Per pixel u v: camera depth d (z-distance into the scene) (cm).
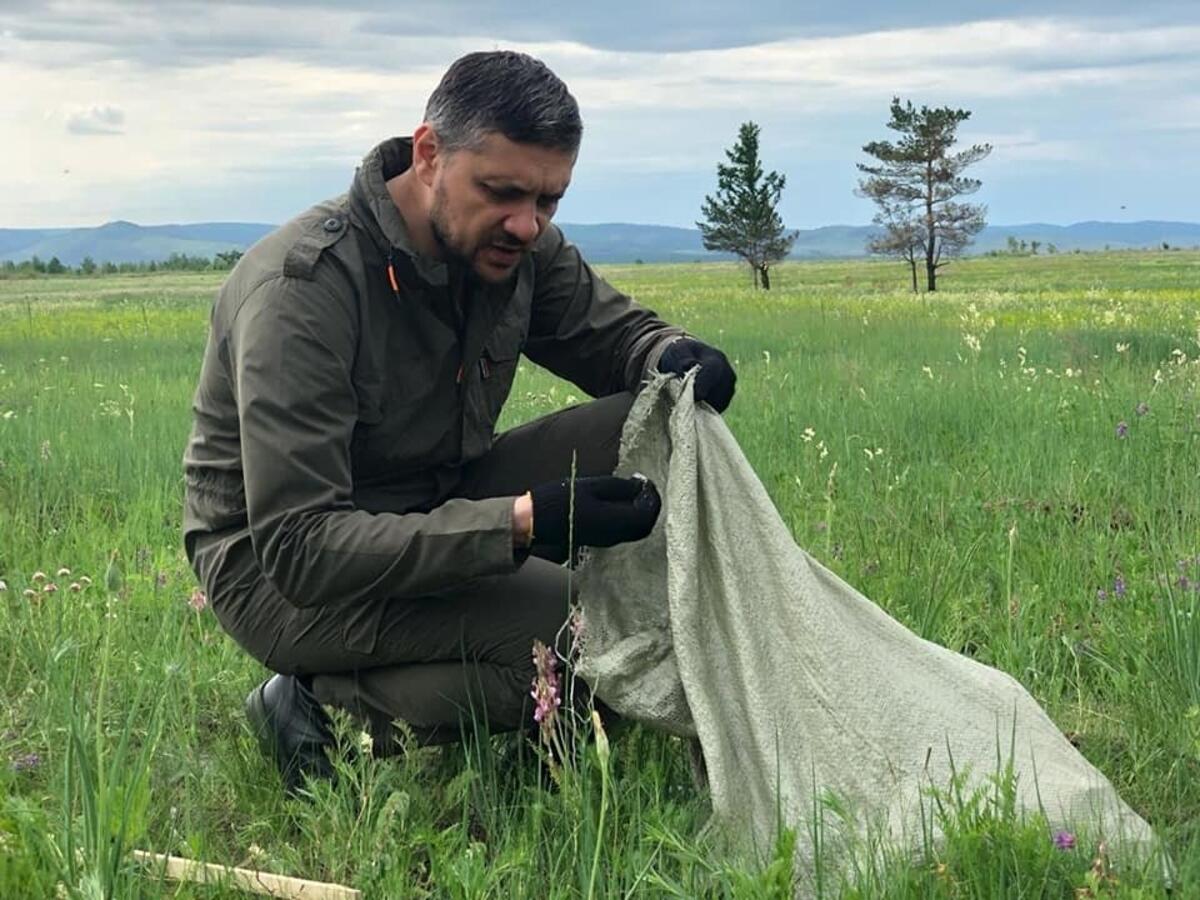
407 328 345
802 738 321
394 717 360
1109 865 291
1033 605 476
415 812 338
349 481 336
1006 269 9750
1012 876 287
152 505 667
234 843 344
